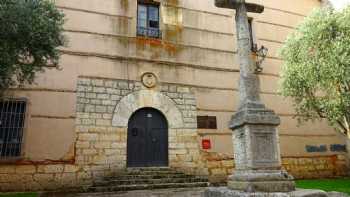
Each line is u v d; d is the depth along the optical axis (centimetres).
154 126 1234
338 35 1037
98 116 1143
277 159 661
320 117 1176
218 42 1411
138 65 1248
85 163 1088
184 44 1347
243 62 746
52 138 1066
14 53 726
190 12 1400
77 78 1147
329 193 779
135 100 1212
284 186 626
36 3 774
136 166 1174
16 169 1009
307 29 1086
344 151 1538
